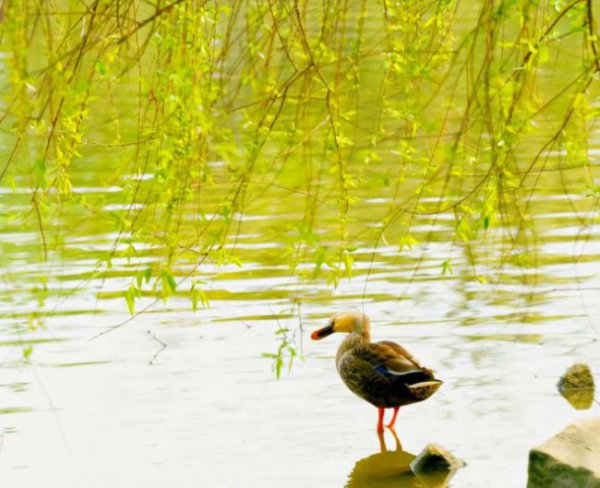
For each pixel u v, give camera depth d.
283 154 9.61
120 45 9.03
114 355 14.84
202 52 8.63
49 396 13.54
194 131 8.80
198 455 11.85
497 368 14.24
